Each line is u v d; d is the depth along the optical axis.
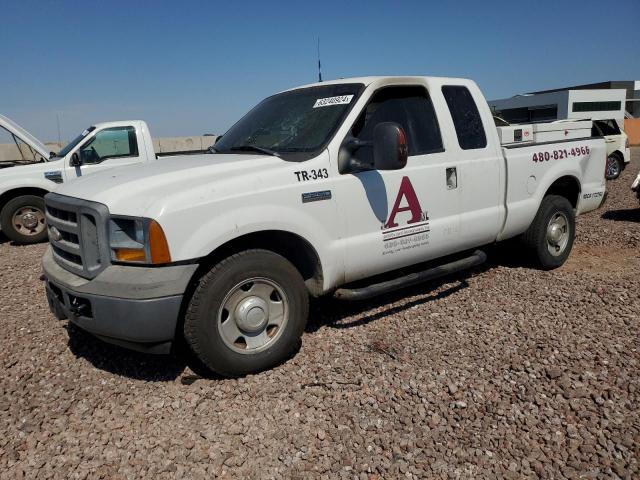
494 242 5.31
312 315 4.72
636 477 2.59
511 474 2.65
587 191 6.16
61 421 3.18
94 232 3.41
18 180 8.83
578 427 2.98
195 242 3.30
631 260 6.34
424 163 4.48
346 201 3.99
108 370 3.82
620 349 3.86
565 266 6.11
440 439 2.92
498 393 3.34
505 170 5.14
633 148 34.34
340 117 4.11
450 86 4.86
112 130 9.32
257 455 2.84
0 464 2.81
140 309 3.20
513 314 4.61
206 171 3.67
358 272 4.18
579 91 44.38
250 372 3.64
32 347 4.25
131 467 2.77
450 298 5.05
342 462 2.77
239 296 3.56
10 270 6.91
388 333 4.29
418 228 4.46
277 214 3.63
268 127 4.52
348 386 3.48
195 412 3.25
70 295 3.46
